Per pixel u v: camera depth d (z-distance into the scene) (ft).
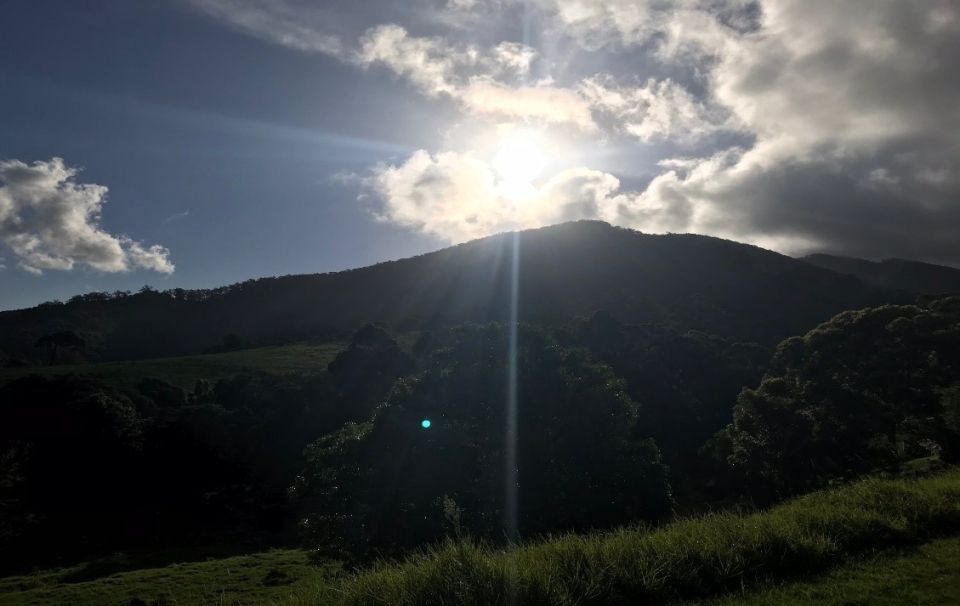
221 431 179.83
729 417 164.55
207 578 90.27
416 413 61.72
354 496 58.49
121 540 132.77
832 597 20.83
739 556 24.07
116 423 168.96
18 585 97.66
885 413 115.65
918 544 26.76
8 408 175.22
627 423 62.59
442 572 22.22
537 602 20.68
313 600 23.13
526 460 58.54
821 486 106.63
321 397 195.11
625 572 22.61
